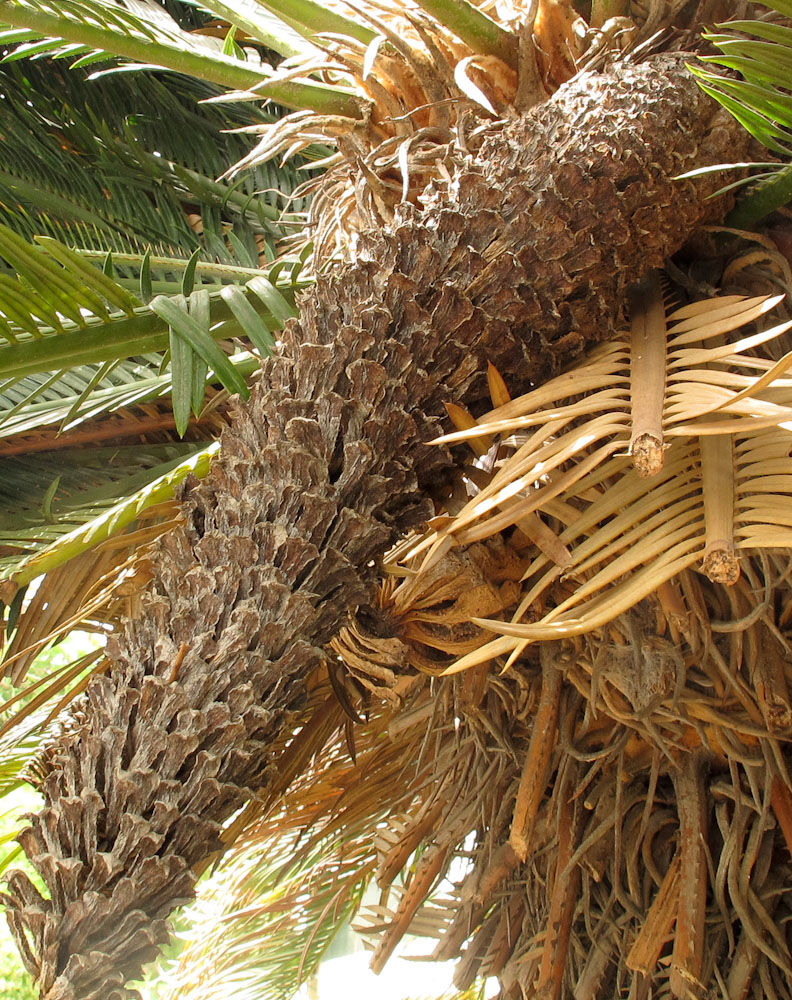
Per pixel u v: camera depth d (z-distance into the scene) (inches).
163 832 23.8
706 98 29.2
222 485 26.4
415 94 31.8
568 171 27.4
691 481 26.1
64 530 33.9
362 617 29.0
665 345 27.7
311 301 27.3
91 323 29.6
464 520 25.6
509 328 27.4
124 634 25.9
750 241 31.3
